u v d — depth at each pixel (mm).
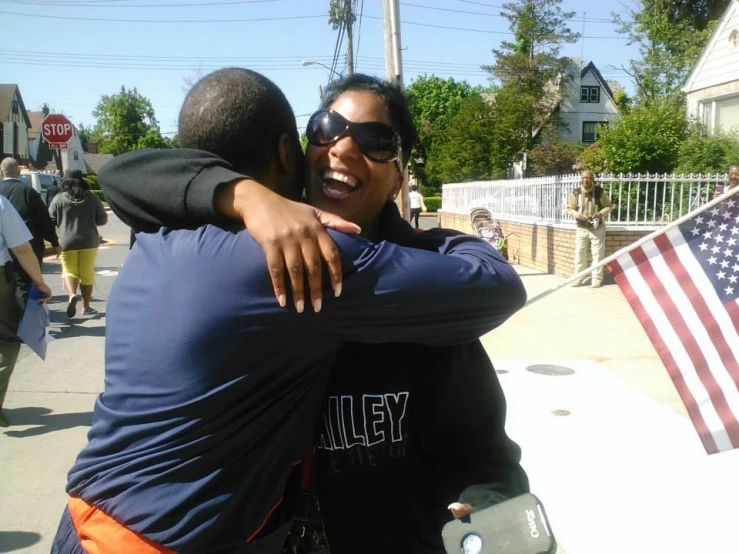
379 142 1595
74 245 8797
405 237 1668
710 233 3102
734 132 14250
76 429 5078
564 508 3445
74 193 8789
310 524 1604
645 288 3170
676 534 3197
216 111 1451
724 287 3070
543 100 49438
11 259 4812
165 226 1390
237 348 1264
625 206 11398
